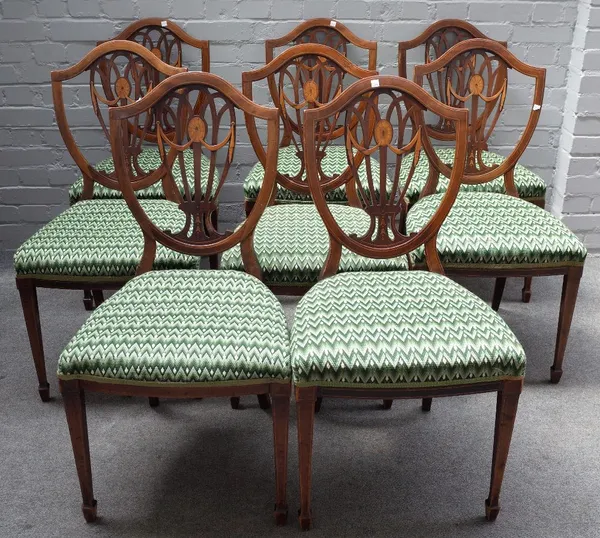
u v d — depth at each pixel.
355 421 1.96
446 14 2.69
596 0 2.55
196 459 1.82
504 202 2.13
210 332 1.50
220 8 2.65
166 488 1.72
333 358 1.43
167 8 2.65
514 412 1.50
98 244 1.90
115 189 2.20
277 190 2.32
